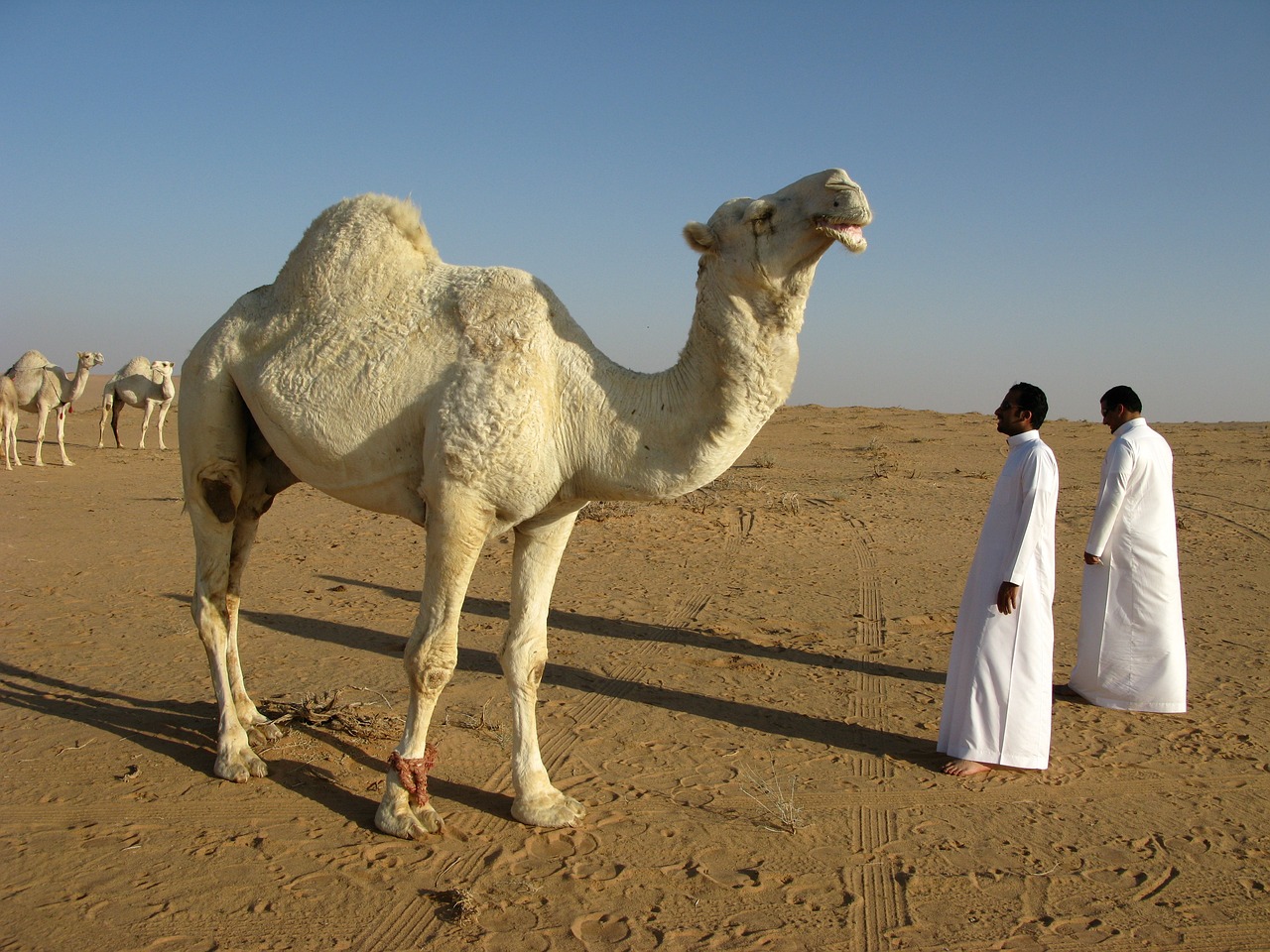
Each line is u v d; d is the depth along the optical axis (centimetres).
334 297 489
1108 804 531
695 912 411
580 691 698
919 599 1024
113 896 406
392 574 1097
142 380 2619
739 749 599
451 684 704
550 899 416
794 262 414
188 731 593
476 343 452
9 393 2072
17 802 491
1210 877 454
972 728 569
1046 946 394
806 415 4256
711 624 904
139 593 962
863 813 513
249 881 422
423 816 472
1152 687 676
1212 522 1544
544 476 450
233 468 533
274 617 886
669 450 443
